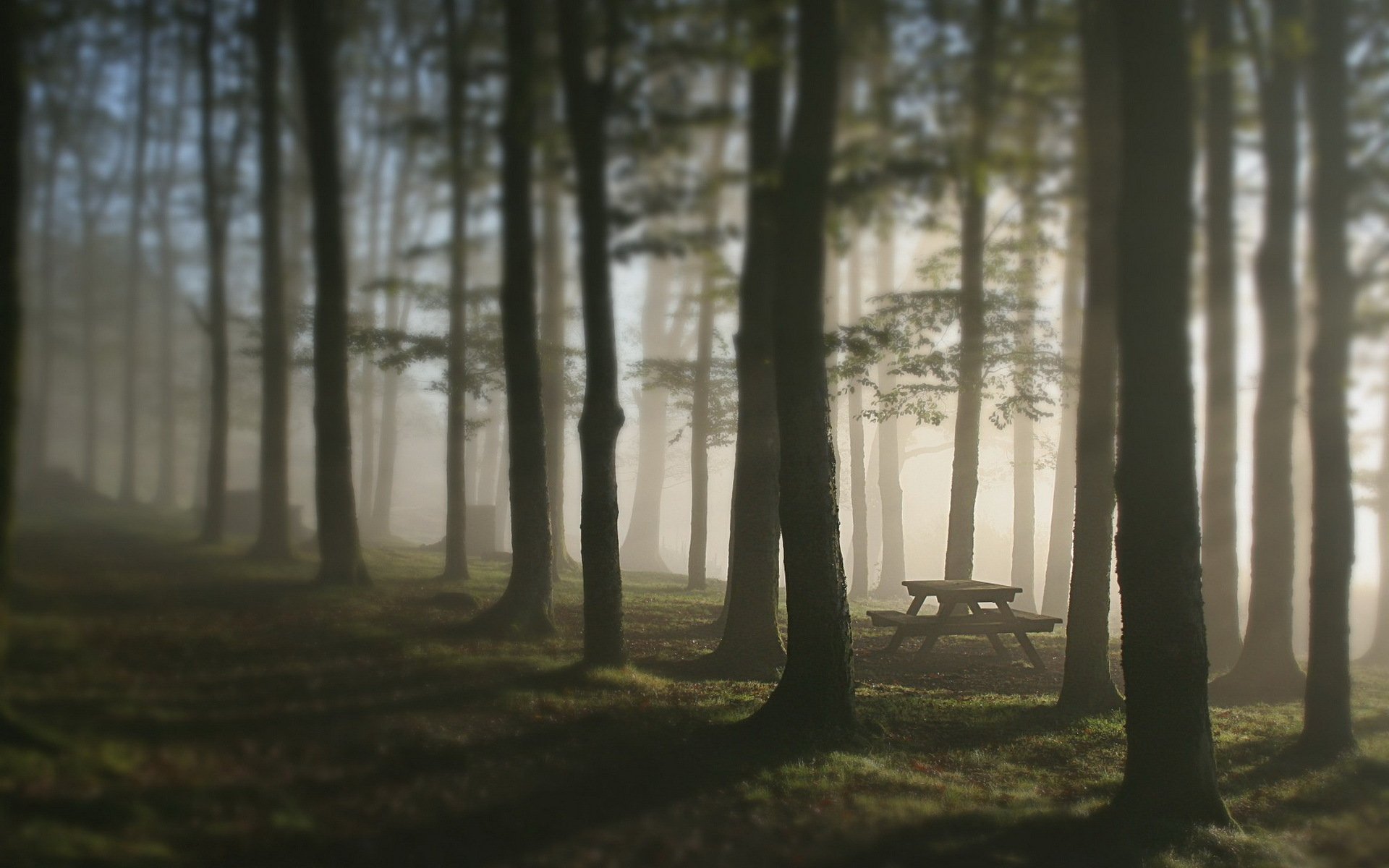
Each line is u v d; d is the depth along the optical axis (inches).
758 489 429.7
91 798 182.4
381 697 281.3
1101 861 233.0
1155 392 261.7
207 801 196.1
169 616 268.4
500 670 339.6
